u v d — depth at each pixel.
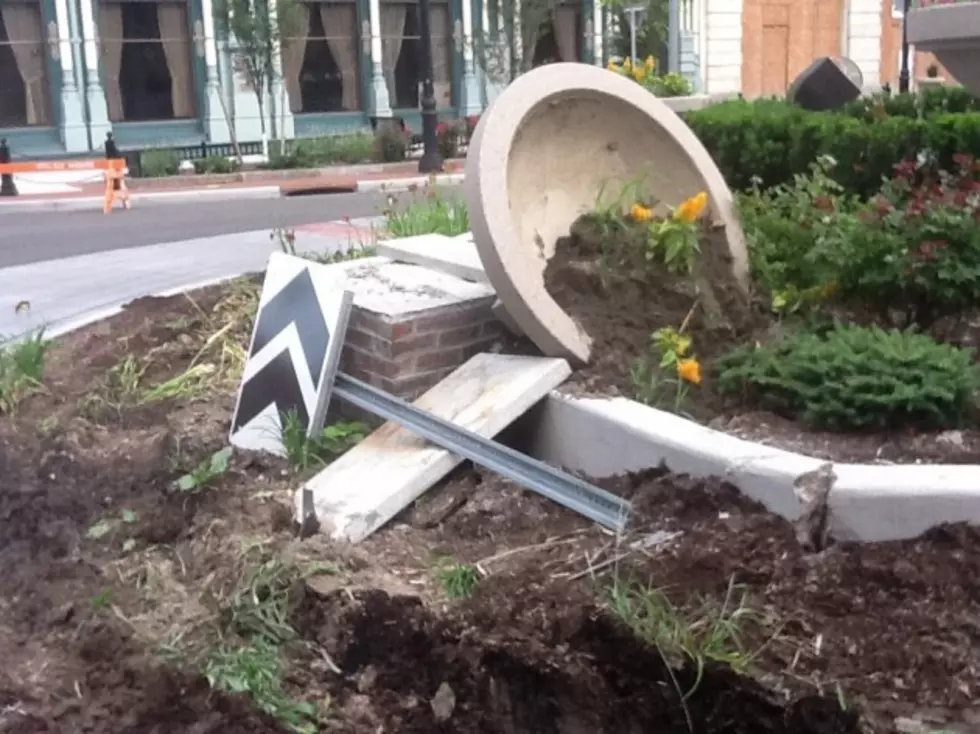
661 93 13.78
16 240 14.73
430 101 22.08
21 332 8.16
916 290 5.10
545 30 27.66
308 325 5.35
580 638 3.55
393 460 4.70
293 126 26.12
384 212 10.49
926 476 3.74
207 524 4.59
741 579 3.66
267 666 3.68
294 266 5.58
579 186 5.65
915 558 3.59
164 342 7.04
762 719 3.21
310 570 4.05
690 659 3.34
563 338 4.93
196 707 3.51
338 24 26.52
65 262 12.04
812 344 4.73
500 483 4.61
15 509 4.91
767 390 4.67
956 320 5.04
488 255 4.88
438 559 4.18
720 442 4.19
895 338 4.56
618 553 3.93
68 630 4.04
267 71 23.77
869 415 4.29
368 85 26.86
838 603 3.48
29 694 3.65
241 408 5.50
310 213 16.77
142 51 24.70
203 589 4.15
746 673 3.25
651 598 3.59
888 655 3.23
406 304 5.31
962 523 3.65
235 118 25.36
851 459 4.11
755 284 5.55
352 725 3.53
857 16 28.94
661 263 5.31
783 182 6.98
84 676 3.72
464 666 3.59
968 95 8.12
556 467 4.71
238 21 23.22
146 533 4.63
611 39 28.17
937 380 4.27
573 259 5.30
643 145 5.75
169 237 14.49
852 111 8.07
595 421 4.58
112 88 24.52
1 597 4.29
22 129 23.72
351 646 3.79
